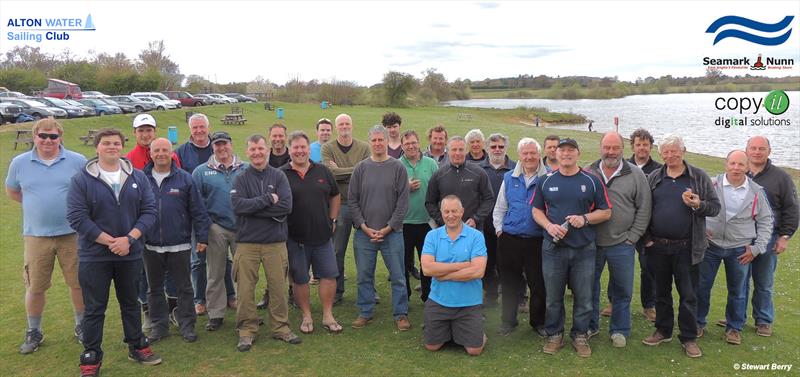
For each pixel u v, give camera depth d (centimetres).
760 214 501
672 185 481
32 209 475
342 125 643
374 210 546
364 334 539
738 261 508
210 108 3919
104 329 544
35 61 6456
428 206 588
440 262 489
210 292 546
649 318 579
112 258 441
